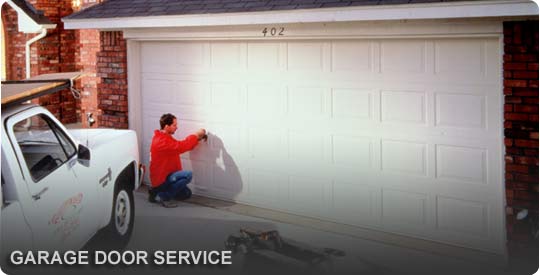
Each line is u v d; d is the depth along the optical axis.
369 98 6.74
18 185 4.34
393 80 6.54
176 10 7.93
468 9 5.57
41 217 4.61
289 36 7.16
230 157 8.01
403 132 6.52
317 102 7.16
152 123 8.79
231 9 7.34
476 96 6.02
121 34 8.74
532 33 5.48
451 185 6.25
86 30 13.23
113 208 6.11
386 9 6.05
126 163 6.39
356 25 6.59
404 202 6.61
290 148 7.45
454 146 6.20
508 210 5.72
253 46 7.64
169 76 8.52
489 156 5.99
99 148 5.79
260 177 7.76
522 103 5.58
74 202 5.15
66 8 13.32
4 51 13.45
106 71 8.99
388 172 6.67
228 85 7.93
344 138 6.98
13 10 13.30
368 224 6.89
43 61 13.03
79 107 13.63
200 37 7.96
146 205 7.98
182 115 8.45
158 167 7.90
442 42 6.18
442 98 6.24
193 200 8.19
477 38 5.96
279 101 7.48
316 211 7.30
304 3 6.79
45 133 5.27
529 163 5.58
